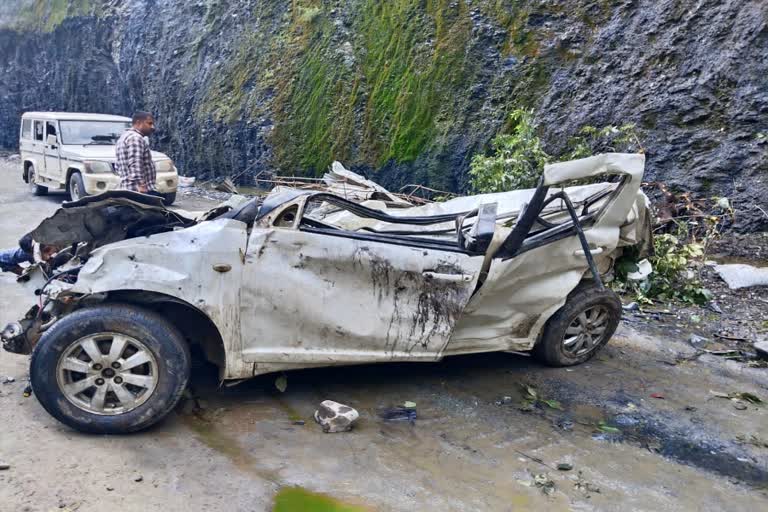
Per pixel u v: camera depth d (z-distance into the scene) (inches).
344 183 280.4
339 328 154.3
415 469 135.2
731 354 208.2
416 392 172.9
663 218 316.2
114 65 837.8
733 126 334.0
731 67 338.6
